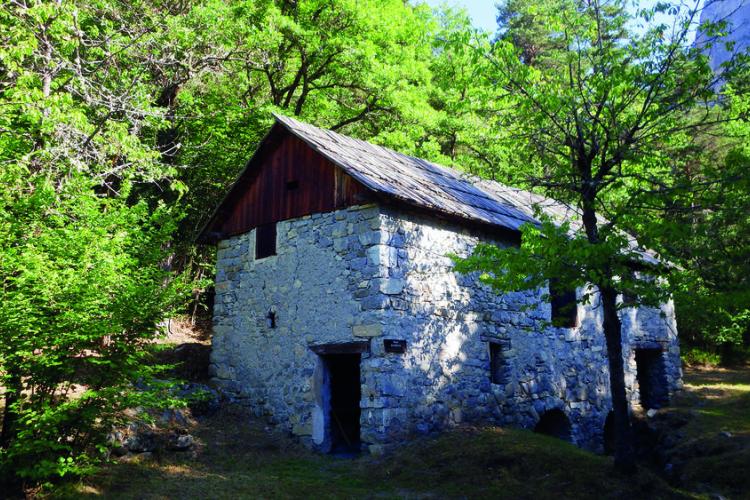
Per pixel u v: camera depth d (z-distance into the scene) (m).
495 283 8.24
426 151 18.28
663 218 7.92
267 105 15.95
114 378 7.11
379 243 9.51
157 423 9.16
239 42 14.36
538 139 8.91
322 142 10.76
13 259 6.64
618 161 8.22
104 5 11.57
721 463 9.35
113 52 10.95
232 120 15.85
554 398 12.02
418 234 10.18
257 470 8.65
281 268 11.05
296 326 10.57
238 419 10.72
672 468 10.29
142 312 7.18
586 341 13.20
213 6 13.29
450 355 10.21
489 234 11.55
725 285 7.38
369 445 9.07
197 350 12.94
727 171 7.52
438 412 9.80
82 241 7.29
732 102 8.50
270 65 16.84
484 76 8.83
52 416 6.31
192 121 15.61
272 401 10.73
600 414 13.08
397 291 9.60
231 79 16.50
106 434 7.54
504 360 11.23
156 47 12.47
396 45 17.64
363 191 9.80
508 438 9.24
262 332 11.16
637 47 8.41
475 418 10.34
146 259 8.75
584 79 8.67
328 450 9.90
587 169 8.39
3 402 7.93
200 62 13.59
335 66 17.34
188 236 16.89
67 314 6.53
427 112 18.47
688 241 7.65
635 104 8.95
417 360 9.66
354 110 18.91
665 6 8.09
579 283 7.72
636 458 11.85
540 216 8.14
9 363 6.46
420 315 9.88
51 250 7.14
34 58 9.59
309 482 8.14
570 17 8.81
